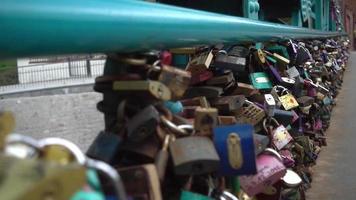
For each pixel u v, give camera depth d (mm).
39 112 4496
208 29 583
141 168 386
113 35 358
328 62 3090
